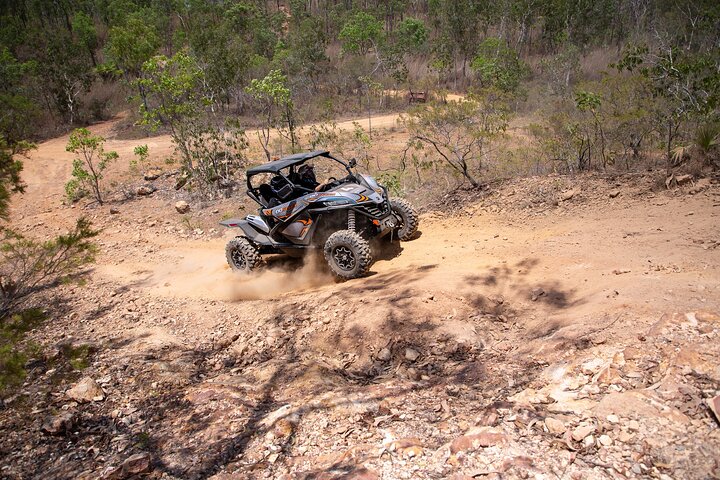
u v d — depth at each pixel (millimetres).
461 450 3176
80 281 6707
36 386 5367
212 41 28922
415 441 3408
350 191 7234
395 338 5211
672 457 2789
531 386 3879
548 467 2902
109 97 36938
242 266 8453
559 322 4816
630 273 5574
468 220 8953
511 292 5801
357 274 6949
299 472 3350
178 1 52562
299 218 7449
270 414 4168
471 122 12789
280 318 6211
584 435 3076
